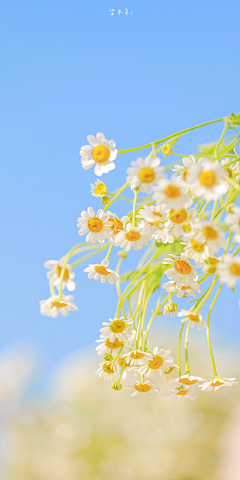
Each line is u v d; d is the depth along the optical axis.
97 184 0.68
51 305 0.64
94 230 0.67
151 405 2.18
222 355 1.95
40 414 2.16
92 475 2.10
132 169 0.64
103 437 2.14
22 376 2.13
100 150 0.66
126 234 0.67
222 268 0.62
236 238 0.62
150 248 0.74
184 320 0.67
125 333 0.68
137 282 0.70
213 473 2.02
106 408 2.18
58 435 2.12
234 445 1.99
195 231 0.64
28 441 2.12
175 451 2.06
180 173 0.66
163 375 0.69
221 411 2.11
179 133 0.65
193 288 0.67
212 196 0.61
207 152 0.72
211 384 0.68
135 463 2.09
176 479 2.05
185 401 2.14
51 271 0.66
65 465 2.09
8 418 2.12
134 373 0.69
